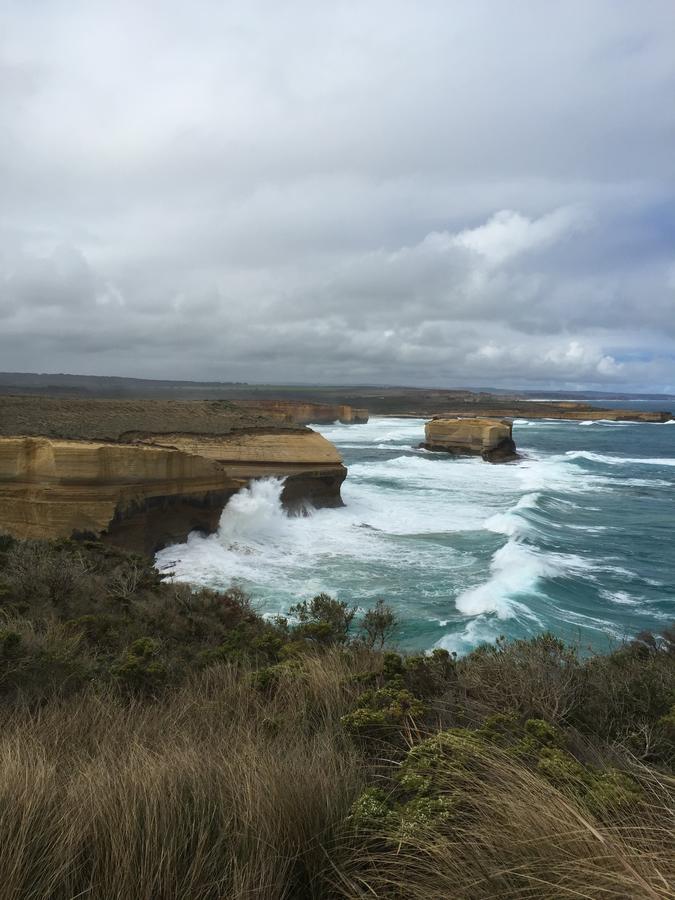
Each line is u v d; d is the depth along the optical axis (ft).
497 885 6.16
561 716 12.07
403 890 6.52
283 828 7.39
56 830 6.93
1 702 14.01
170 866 6.48
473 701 13.01
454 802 7.55
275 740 11.22
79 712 13.29
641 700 12.68
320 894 6.86
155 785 7.82
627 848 6.26
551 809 6.96
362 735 11.27
